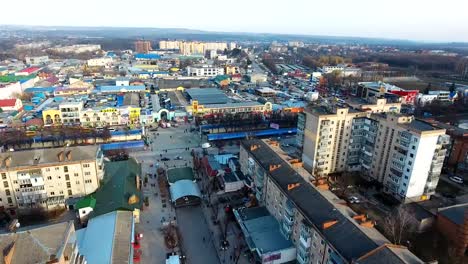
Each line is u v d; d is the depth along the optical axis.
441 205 109.50
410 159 106.50
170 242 90.62
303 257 77.56
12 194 98.88
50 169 100.56
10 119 189.50
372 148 124.31
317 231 71.31
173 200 107.06
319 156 127.00
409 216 96.81
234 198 113.56
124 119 192.25
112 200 99.56
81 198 104.44
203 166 135.88
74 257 57.81
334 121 123.75
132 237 85.19
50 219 99.81
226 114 199.62
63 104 184.25
